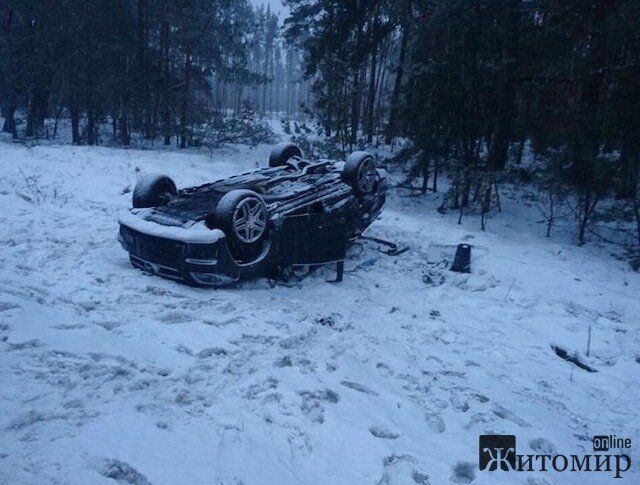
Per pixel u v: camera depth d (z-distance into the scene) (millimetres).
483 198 12914
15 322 4422
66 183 11781
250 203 6473
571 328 6719
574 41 11977
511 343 6234
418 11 16141
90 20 19891
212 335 5082
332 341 5473
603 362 5930
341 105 17891
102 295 5809
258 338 5219
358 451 3521
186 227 6254
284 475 3105
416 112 13094
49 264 6809
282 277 7254
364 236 9719
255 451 3273
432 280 8188
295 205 7062
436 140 12750
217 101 41094
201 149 22609
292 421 3752
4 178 11516
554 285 8180
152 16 24188
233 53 26859
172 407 3623
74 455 2799
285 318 5902
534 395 5043
